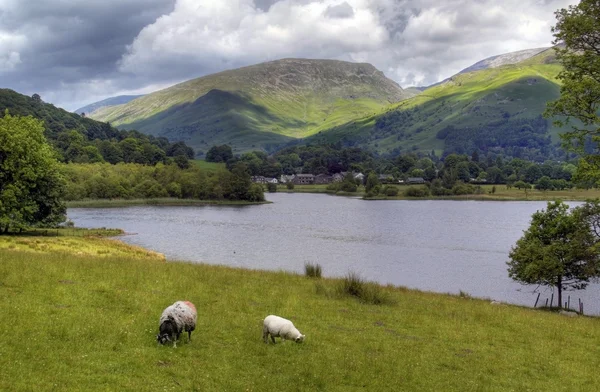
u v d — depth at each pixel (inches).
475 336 943.0
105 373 560.7
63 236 3164.4
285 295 1117.1
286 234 4429.1
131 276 1094.4
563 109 1451.8
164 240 3865.7
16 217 2851.9
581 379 750.5
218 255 3238.2
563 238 1891.0
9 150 2827.3
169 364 615.8
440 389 647.1
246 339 762.2
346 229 4847.4
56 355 589.3
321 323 919.0
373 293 1191.6
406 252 3558.1
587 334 1066.7
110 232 4047.7
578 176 1400.1
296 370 652.1
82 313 767.1
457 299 1451.8
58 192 3193.9
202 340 724.7
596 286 2650.1
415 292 1508.4
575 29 1355.8
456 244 3959.2
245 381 598.2
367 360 722.2
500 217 6013.8
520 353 860.0
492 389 666.8
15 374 524.7
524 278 1907.0
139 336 696.4
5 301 778.2
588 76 1408.7
